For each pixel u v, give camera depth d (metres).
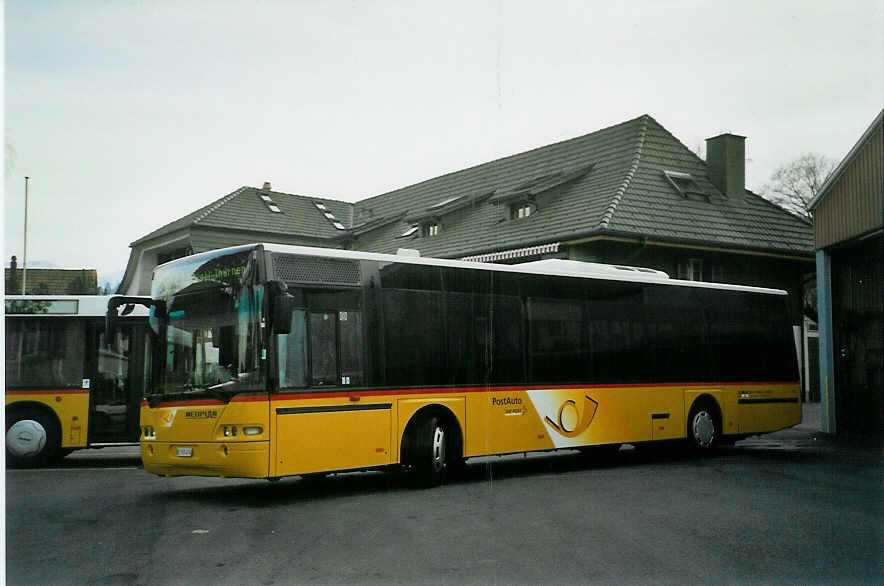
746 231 31.33
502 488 11.49
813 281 35.78
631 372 14.50
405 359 11.30
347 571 6.71
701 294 16.06
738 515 9.34
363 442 10.69
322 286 10.53
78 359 14.59
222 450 9.74
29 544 7.77
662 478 12.66
